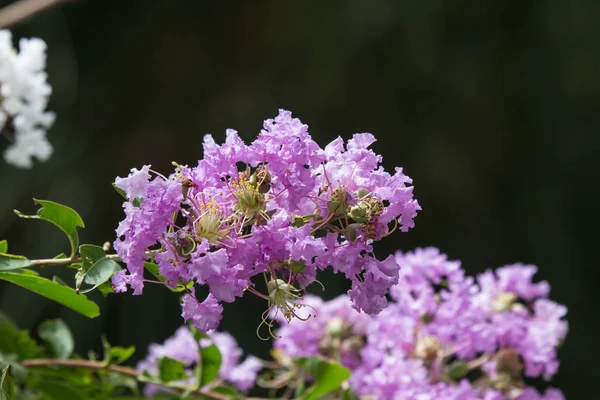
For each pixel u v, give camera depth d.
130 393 1.11
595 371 3.31
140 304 2.83
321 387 0.95
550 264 3.53
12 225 3.01
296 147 0.75
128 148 3.40
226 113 3.50
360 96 3.57
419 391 0.97
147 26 3.58
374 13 3.66
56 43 3.38
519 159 3.64
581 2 3.77
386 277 0.75
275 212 0.76
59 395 0.95
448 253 3.46
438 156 3.55
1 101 1.10
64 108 3.32
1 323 0.98
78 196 3.17
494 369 1.03
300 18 3.66
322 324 1.06
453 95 3.65
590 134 3.66
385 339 1.02
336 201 0.75
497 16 3.74
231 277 0.73
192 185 0.75
